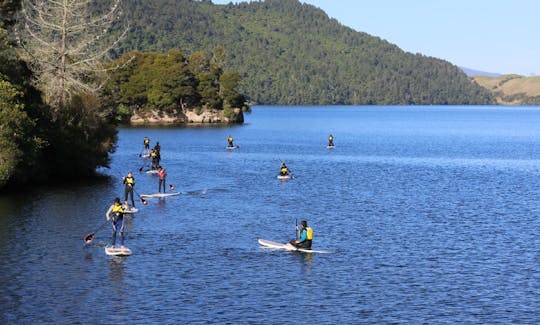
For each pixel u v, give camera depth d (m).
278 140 144.12
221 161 93.44
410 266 35.25
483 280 32.78
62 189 61.19
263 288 31.17
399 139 155.00
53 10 77.19
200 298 29.61
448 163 96.25
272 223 46.66
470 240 41.56
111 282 31.70
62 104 70.94
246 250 38.34
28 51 70.06
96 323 26.52
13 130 56.59
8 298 29.23
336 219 48.59
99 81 93.25
